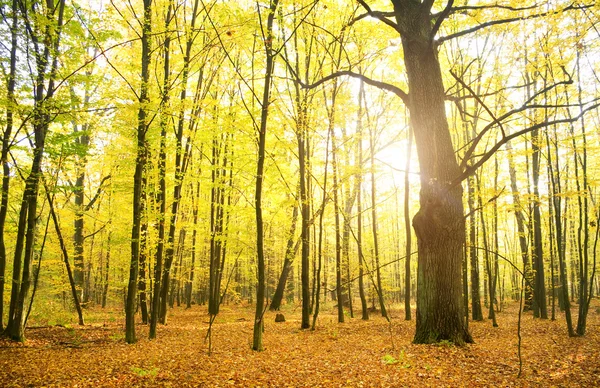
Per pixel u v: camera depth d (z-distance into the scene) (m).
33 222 9.66
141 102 9.49
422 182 8.77
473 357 7.35
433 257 8.62
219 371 6.77
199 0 13.90
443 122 8.76
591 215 11.95
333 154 13.13
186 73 11.24
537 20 8.07
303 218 12.99
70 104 9.18
